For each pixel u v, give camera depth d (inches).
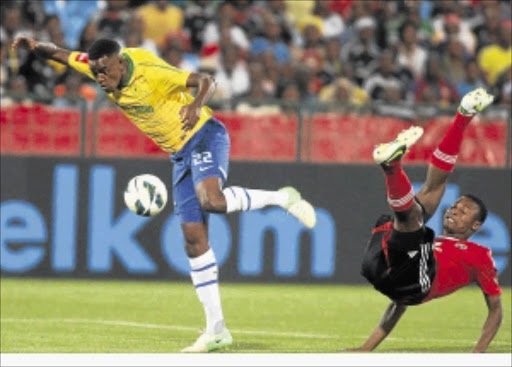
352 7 2053.4
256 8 2016.5
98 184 1546.5
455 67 1967.3
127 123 1546.5
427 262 818.2
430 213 859.4
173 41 1815.9
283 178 1563.7
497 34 2085.4
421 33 2058.3
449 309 1366.9
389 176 771.4
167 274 1563.7
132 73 909.8
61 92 1715.1
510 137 1572.3
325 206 1576.0
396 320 892.6
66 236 1547.7
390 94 1822.1
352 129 1567.4
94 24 1851.6
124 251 1555.1
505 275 1588.3
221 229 1558.8
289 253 1573.6
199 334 1107.9
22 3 1813.5
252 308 1334.9
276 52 1943.9
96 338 1064.8
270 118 1557.6
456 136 839.1
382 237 836.6
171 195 1556.3
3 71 1708.9
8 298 1365.7
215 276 951.6
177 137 940.6
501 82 1915.6
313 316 1279.5
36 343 1021.2
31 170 1536.7
